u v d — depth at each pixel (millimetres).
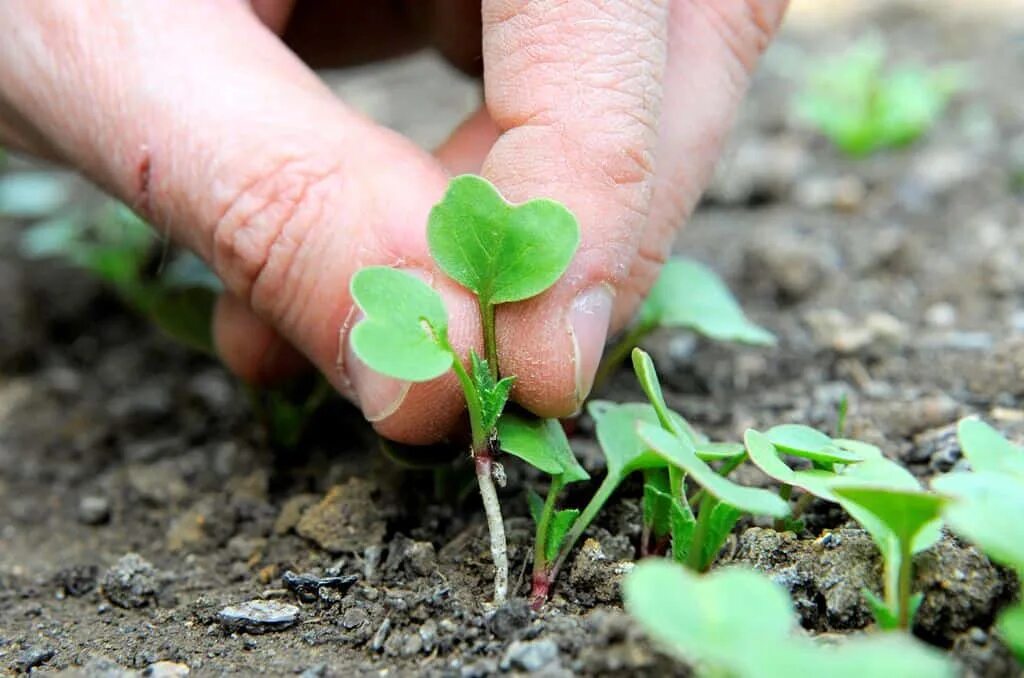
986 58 525
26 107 248
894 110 419
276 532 257
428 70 566
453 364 215
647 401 284
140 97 235
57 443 304
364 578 239
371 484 254
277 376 272
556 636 214
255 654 226
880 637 209
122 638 234
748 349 304
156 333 342
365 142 231
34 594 254
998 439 213
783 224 375
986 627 214
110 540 272
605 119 225
